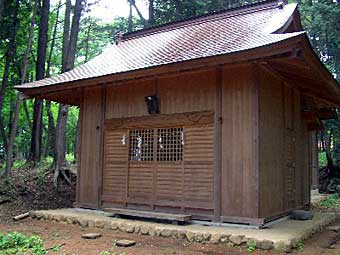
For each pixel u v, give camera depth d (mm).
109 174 9500
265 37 7488
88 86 9547
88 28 25469
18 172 13867
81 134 10203
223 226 7516
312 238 7164
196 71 8039
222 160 7727
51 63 22906
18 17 15180
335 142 21734
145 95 9039
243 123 7543
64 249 6195
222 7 19828
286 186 8922
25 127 26719
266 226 7422
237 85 7699
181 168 8281
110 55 11188
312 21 19344
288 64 7516
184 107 8375
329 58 20797
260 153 7418
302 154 10547
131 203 8977
